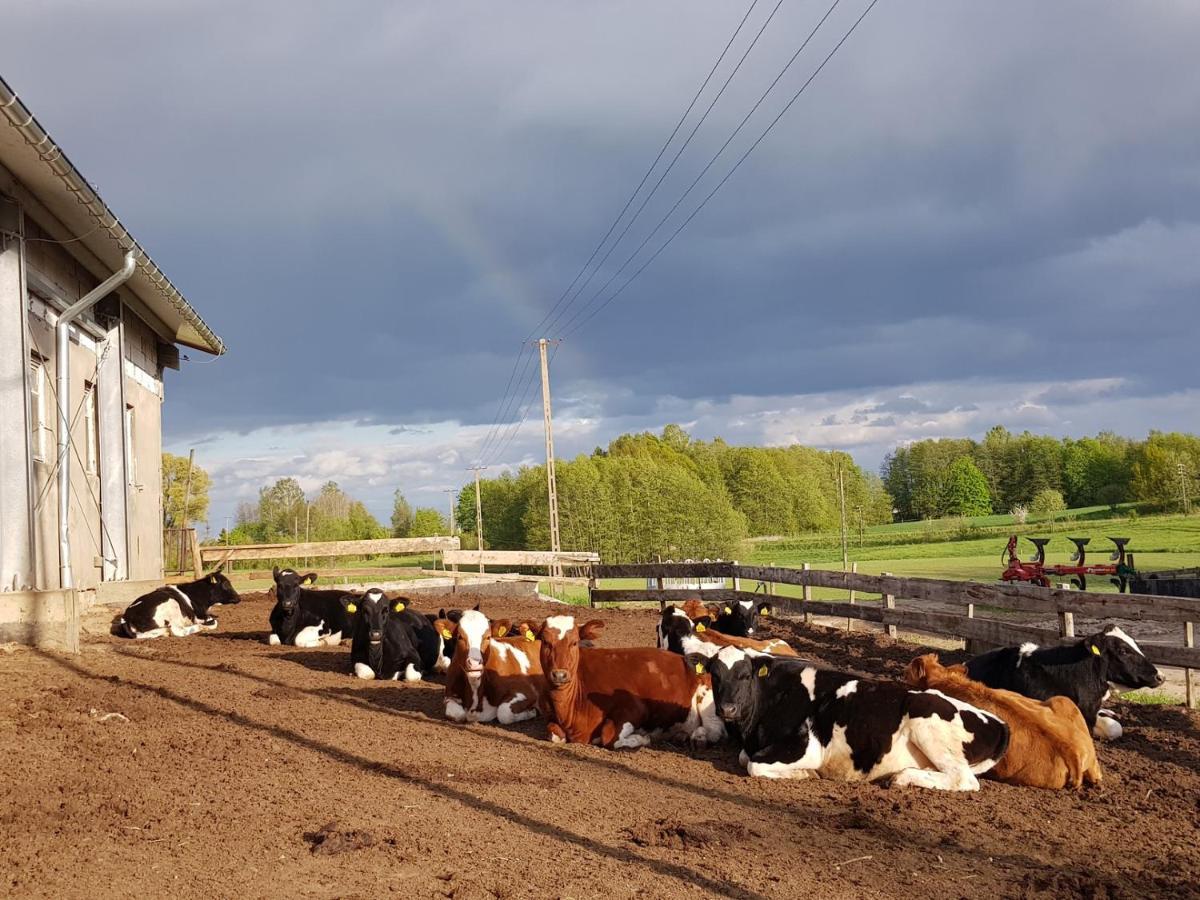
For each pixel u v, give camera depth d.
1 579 13.11
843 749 8.15
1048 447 151.62
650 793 7.65
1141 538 67.31
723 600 21.53
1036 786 8.03
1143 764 8.85
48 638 12.97
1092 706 9.44
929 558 64.31
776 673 8.64
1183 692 12.22
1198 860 6.45
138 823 6.16
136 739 8.33
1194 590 28.80
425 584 26.30
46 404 15.76
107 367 18.86
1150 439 121.06
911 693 8.08
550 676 9.31
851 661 14.38
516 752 8.91
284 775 7.47
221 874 5.41
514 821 6.66
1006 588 13.24
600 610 22.27
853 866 6.12
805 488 121.00
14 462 13.28
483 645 10.40
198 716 9.50
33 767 7.24
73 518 16.72
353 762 8.05
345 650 15.28
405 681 12.80
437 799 7.08
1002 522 111.75
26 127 11.14
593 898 5.36
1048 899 5.72
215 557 26.38
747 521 112.38
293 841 6.01
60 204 13.89
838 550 85.94
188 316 19.92
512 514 94.31
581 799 7.34
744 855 6.21
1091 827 7.09
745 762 8.58
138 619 15.95
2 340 13.31
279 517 94.06
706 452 132.25
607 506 83.81
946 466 154.75
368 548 26.23
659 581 22.66
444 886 5.41
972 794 7.78
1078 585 34.69
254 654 14.51
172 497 61.59
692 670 9.52
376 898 5.19
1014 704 8.16
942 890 5.80
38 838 5.75
